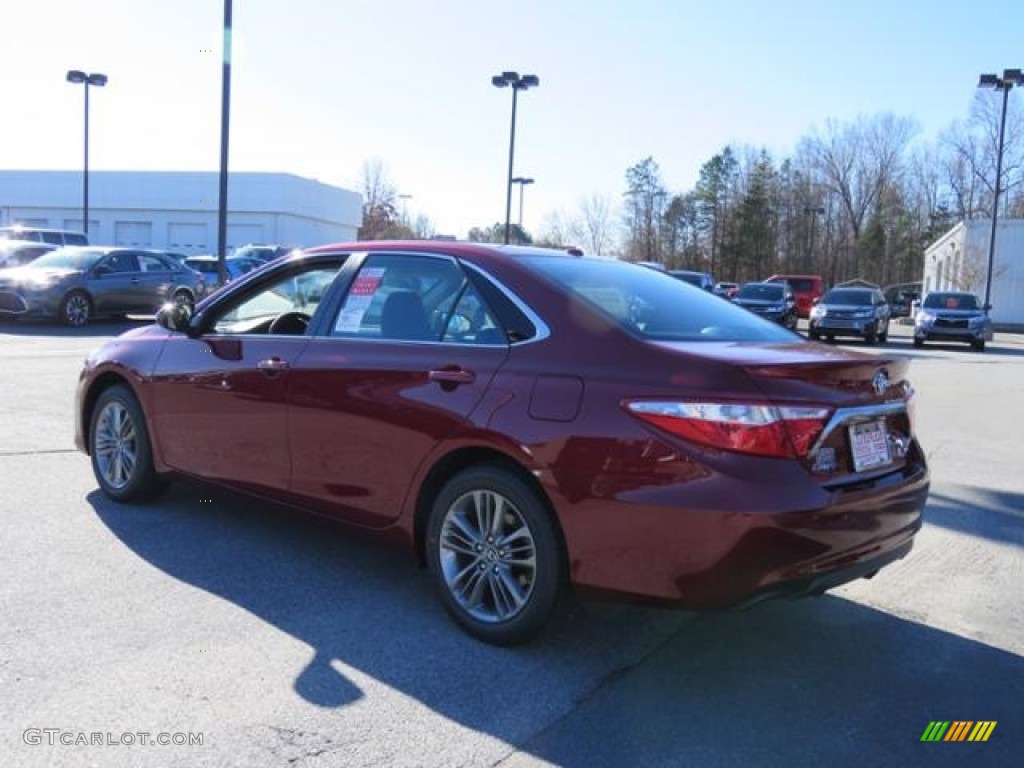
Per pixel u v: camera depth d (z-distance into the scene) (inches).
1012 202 3016.7
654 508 128.7
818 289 1648.6
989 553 209.6
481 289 157.9
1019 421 414.9
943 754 121.4
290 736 118.8
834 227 3440.0
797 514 125.2
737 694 137.1
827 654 152.8
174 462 204.5
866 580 189.9
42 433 293.4
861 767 117.6
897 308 2057.1
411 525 159.8
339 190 2461.9
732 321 169.3
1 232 1213.7
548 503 141.4
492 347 151.3
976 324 958.4
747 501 124.1
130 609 157.8
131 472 215.6
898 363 152.0
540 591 142.4
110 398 218.8
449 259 165.5
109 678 132.2
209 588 169.3
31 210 2260.1
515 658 145.7
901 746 123.2
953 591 184.7
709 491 125.6
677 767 116.2
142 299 771.4
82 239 1300.4
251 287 197.6
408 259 171.5
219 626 152.3
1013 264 1654.8
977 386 567.5
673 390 130.3
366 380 163.6
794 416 128.1
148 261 789.9
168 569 178.2
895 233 3385.8
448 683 136.1
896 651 154.8
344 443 167.3
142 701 126.0
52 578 170.6
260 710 125.2
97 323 773.3
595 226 2736.2
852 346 989.2
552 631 150.4
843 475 136.0
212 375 191.9
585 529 135.3
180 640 146.1
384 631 153.7
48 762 110.2
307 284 190.2
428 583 176.6
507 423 143.1
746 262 3233.3
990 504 255.0
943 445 347.6
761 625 164.4
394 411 158.6
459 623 154.1
